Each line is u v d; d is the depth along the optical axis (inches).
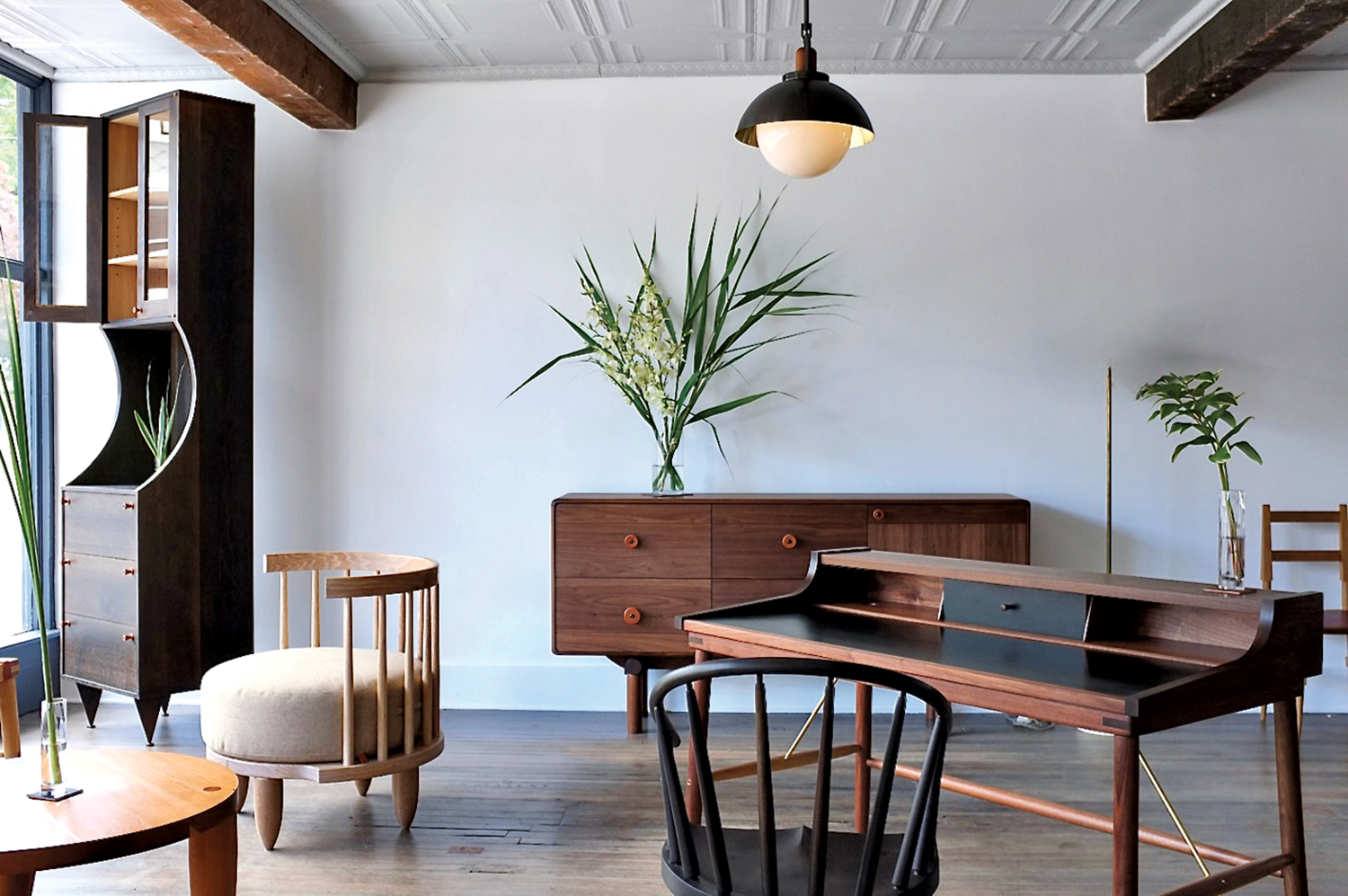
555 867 114.0
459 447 185.8
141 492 159.3
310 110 173.9
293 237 185.9
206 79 187.3
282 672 120.5
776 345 182.4
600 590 166.4
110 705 184.9
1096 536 181.0
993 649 94.6
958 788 109.0
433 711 125.3
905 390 182.1
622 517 166.1
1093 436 180.9
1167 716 77.7
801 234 182.2
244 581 170.6
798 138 113.5
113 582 163.3
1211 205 179.6
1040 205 180.9
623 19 161.8
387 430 186.2
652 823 127.2
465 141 184.9
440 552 186.1
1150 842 97.3
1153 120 179.2
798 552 164.7
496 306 185.0
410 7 157.5
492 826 126.3
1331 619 159.3
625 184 183.6
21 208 177.5
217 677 120.3
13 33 169.6
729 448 183.2
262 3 151.1
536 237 184.5
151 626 160.4
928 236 181.5
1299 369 179.5
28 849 75.1
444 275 185.3
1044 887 109.0
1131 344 180.5
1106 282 180.7
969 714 177.8
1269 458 179.9
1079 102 180.2
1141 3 153.7
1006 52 175.2
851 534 164.7
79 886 110.2
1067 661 89.0
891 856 75.7
